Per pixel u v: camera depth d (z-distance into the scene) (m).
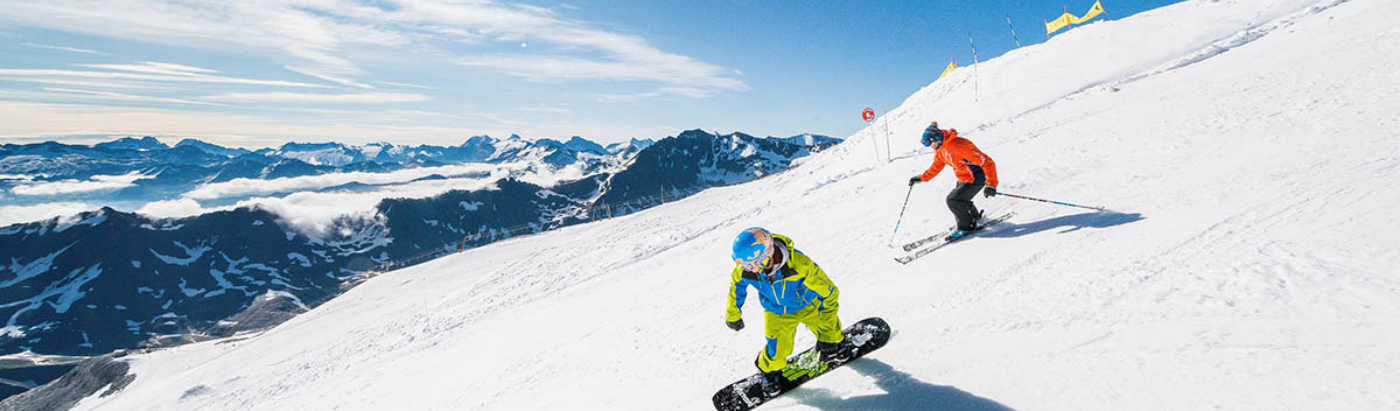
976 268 5.89
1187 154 8.34
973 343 4.13
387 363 16.05
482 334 14.12
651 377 5.36
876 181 14.34
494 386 7.86
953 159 6.83
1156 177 7.67
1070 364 3.48
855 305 5.88
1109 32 27.73
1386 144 6.39
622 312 9.10
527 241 68.50
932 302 5.27
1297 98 9.76
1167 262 4.72
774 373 4.05
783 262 3.57
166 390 32.88
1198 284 4.14
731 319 4.07
